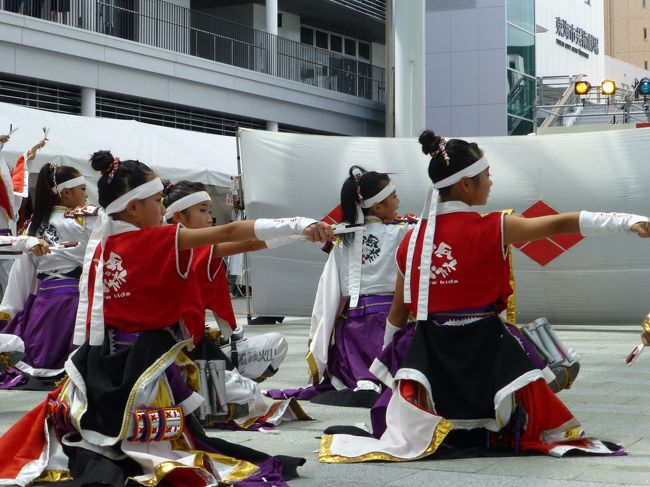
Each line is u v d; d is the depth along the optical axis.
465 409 4.20
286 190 11.13
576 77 21.89
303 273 11.39
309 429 5.12
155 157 13.09
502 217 4.09
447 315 4.18
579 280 10.44
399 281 4.35
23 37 17.84
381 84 29.66
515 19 26.62
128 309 3.66
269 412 5.18
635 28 80.31
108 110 20.59
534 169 10.56
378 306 6.03
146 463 3.49
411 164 10.87
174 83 21.48
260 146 11.23
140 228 3.76
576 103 21.41
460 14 25.97
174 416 3.61
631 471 3.90
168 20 23.00
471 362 4.14
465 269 4.11
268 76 24.06
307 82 26.61
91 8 20.17
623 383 6.79
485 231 4.09
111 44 19.64
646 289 10.27
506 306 4.22
